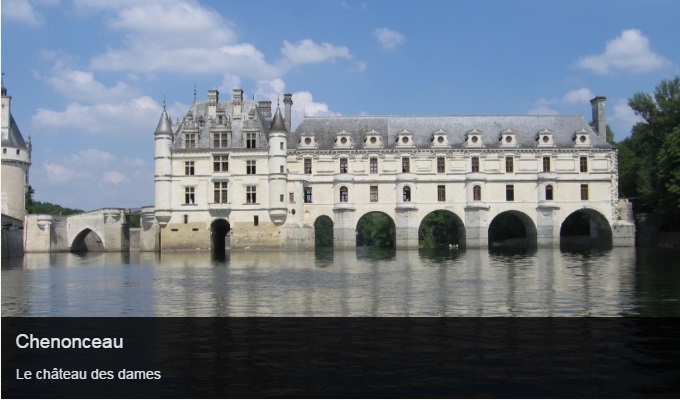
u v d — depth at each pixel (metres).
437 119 97.69
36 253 97.12
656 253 67.81
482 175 93.12
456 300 28.22
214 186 93.31
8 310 26.80
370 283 36.44
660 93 98.06
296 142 95.75
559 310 24.91
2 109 103.94
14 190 99.75
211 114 95.25
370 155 94.00
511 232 119.75
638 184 94.56
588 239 101.06
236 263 59.19
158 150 93.06
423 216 93.56
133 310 26.48
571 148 93.25
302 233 92.69
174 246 93.31
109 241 103.75
